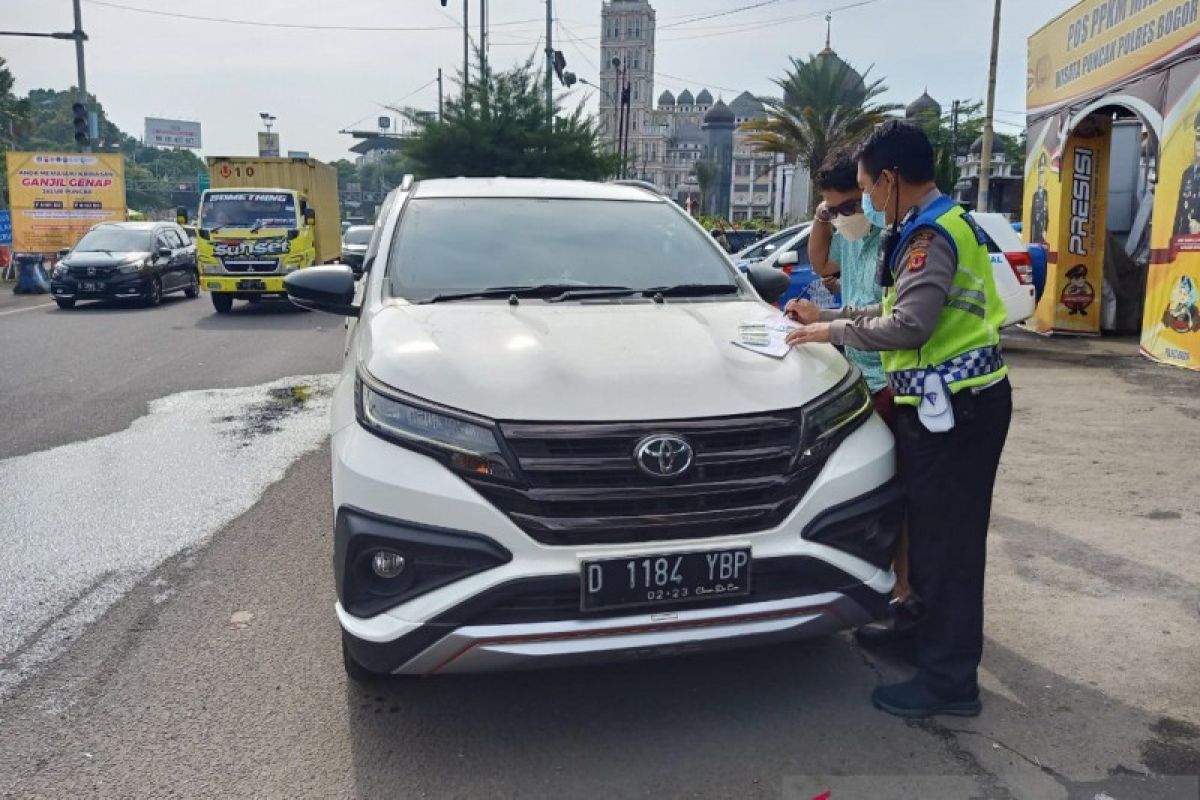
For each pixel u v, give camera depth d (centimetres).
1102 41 1184
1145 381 942
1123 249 1390
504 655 270
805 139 3662
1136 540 486
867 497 301
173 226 2098
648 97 12575
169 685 343
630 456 275
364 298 400
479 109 3033
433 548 271
